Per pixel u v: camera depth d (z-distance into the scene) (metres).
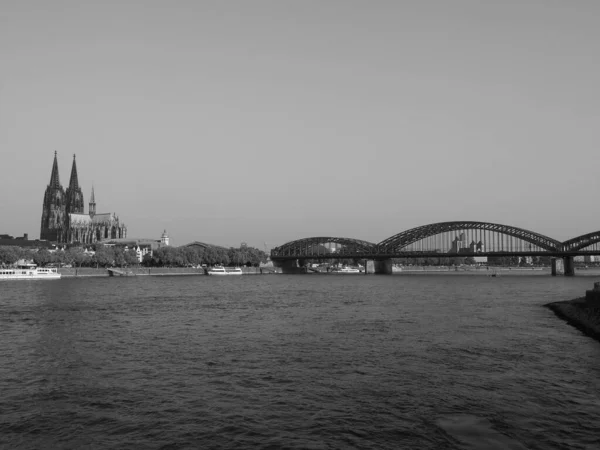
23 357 46.31
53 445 26.50
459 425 28.36
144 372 40.34
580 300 82.81
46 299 107.50
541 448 25.44
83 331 61.78
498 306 89.81
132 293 127.62
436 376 38.03
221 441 26.77
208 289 147.00
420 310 83.12
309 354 46.41
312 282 198.25
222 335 58.06
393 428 28.08
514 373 38.75
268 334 58.34
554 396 33.03
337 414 30.31
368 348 48.81
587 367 40.56
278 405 32.03
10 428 28.72
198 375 39.25
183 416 30.33
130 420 29.80
